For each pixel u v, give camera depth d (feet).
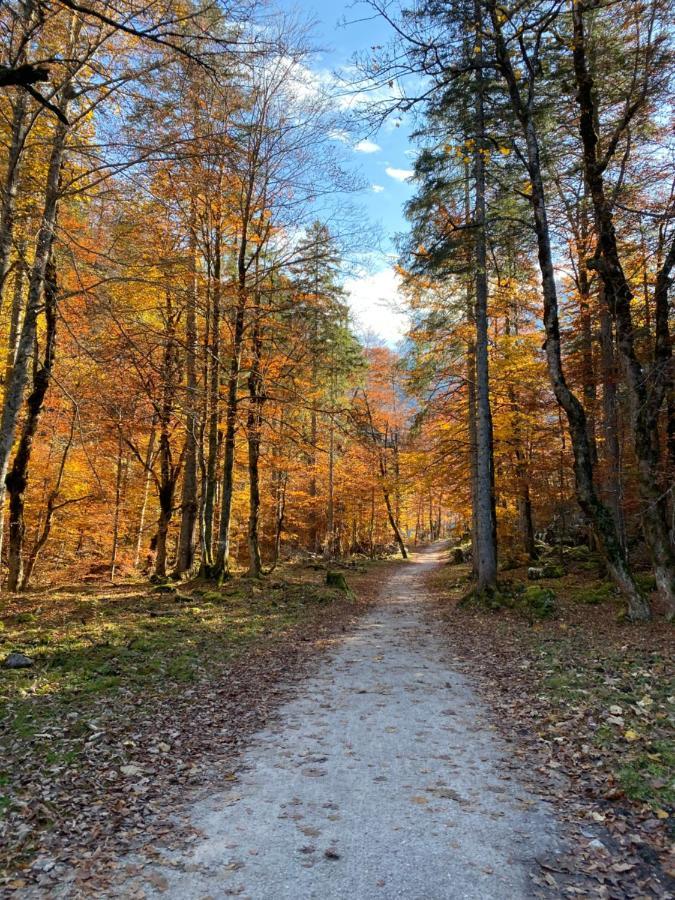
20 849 11.87
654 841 11.94
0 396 48.80
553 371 35.94
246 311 53.47
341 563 99.55
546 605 41.45
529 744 18.07
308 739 19.08
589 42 38.09
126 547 75.25
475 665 29.40
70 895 10.44
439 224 50.62
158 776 15.93
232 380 53.21
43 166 36.94
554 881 10.78
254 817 13.60
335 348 65.62
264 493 91.45
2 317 49.39
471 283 53.47
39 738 17.80
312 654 32.68
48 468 59.82
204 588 52.90
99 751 17.15
